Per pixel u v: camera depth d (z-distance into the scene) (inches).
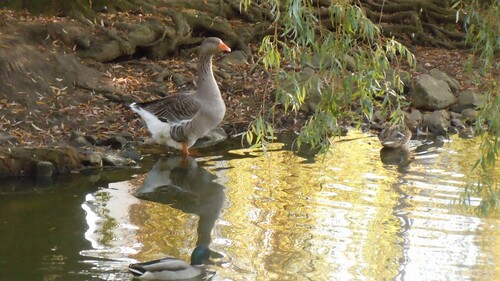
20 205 478.9
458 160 577.9
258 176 537.3
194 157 584.1
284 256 405.1
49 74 661.3
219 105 581.6
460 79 783.7
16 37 680.4
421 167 559.2
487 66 419.5
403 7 916.6
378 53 419.8
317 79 435.5
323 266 393.1
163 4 813.9
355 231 438.9
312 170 550.0
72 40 710.5
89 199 492.1
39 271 385.4
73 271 385.7
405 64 813.9
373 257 404.5
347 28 412.5
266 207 477.1
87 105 647.1
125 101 661.3
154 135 592.7
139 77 711.1
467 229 442.9
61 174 538.9
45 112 622.5
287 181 525.3
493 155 427.2
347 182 523.5
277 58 428.1
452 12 927.7
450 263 398.6
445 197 494.6
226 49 572.7
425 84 708.7
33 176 531.5
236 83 724.0
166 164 566.3
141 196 499.8
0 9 727.7
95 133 611.8
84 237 430.3
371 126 671.1
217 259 400.8
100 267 390.9
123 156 575.5
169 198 496.4
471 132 666.2
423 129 666.8
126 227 446.3
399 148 607.5
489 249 415.2
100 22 749.3
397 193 500.7
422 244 421.1
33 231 437.7
